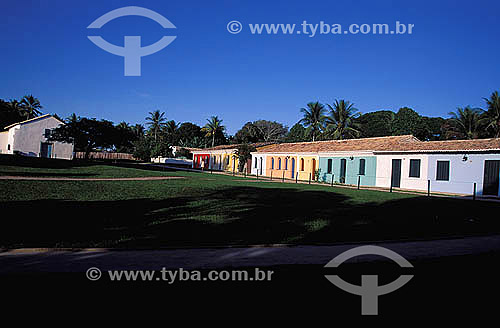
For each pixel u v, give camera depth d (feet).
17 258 18.48
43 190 46.29
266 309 13.17
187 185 65.87
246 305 13.47
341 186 89.76
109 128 143.95
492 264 19.88
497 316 13.06
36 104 234.79
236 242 23.32
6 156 113.91
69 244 21.16
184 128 298.15
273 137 269.44
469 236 28.58
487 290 15.75
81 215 30.45
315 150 113.39
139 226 27.04
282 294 14.66
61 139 137.39
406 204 50.03
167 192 52.37
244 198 49.34
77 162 121.19
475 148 74.49
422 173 84.69
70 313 12.29
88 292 14.17
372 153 95.76
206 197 48.29
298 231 27.37
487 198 68.23
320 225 30.22
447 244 25.26
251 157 145.28
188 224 28.37
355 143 109.81
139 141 232.32
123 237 23.44
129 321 11.85
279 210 38.45
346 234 26.89
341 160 104.27
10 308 12.55
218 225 28.48
